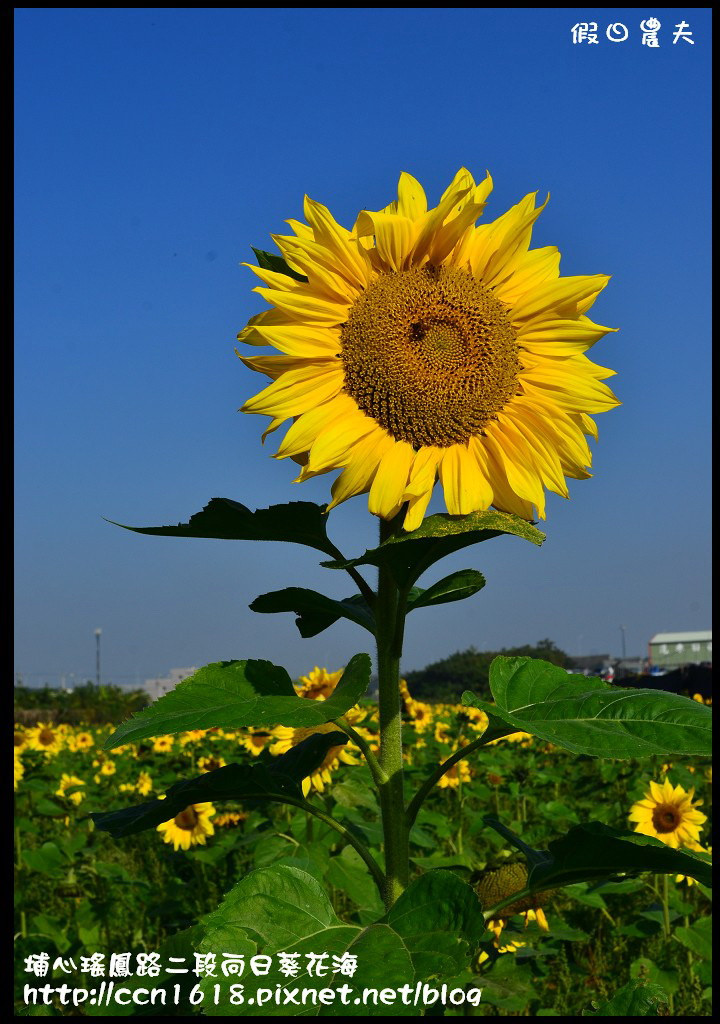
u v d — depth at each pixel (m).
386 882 0.76
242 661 0.75
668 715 0.68
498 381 0.79
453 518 0.74
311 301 0.78
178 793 0.79
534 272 0.82
